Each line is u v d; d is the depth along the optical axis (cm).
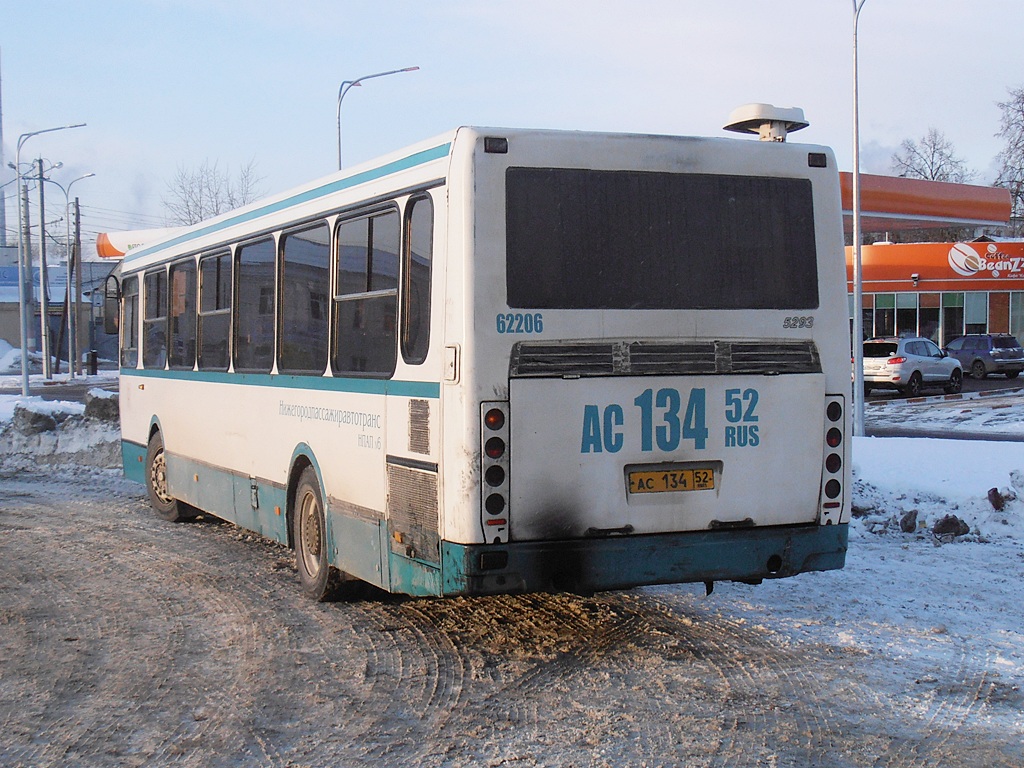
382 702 620
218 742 560
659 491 671
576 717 590
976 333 4891
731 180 696
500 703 615
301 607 853
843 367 719
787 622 782
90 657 721
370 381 749
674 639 743
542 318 648
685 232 682
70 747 555
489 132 647
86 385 4891
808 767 516
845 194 3875
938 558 1010
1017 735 560
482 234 640
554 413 648
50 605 870
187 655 723
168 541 1158
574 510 652
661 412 670
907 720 581
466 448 634
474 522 634
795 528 704
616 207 668
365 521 762
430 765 524
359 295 767
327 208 823
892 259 4928
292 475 899
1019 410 2820
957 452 1430
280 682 661
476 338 635
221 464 1076
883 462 1370
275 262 927
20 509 1409
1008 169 5941
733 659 694
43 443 1966
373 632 776
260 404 966
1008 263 4888
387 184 728
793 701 612
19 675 682
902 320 4953
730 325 688
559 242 654
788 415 702
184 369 1186
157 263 1276
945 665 679
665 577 671
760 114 739
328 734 570
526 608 834
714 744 546
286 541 916
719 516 684
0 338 7294
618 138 671
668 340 673
